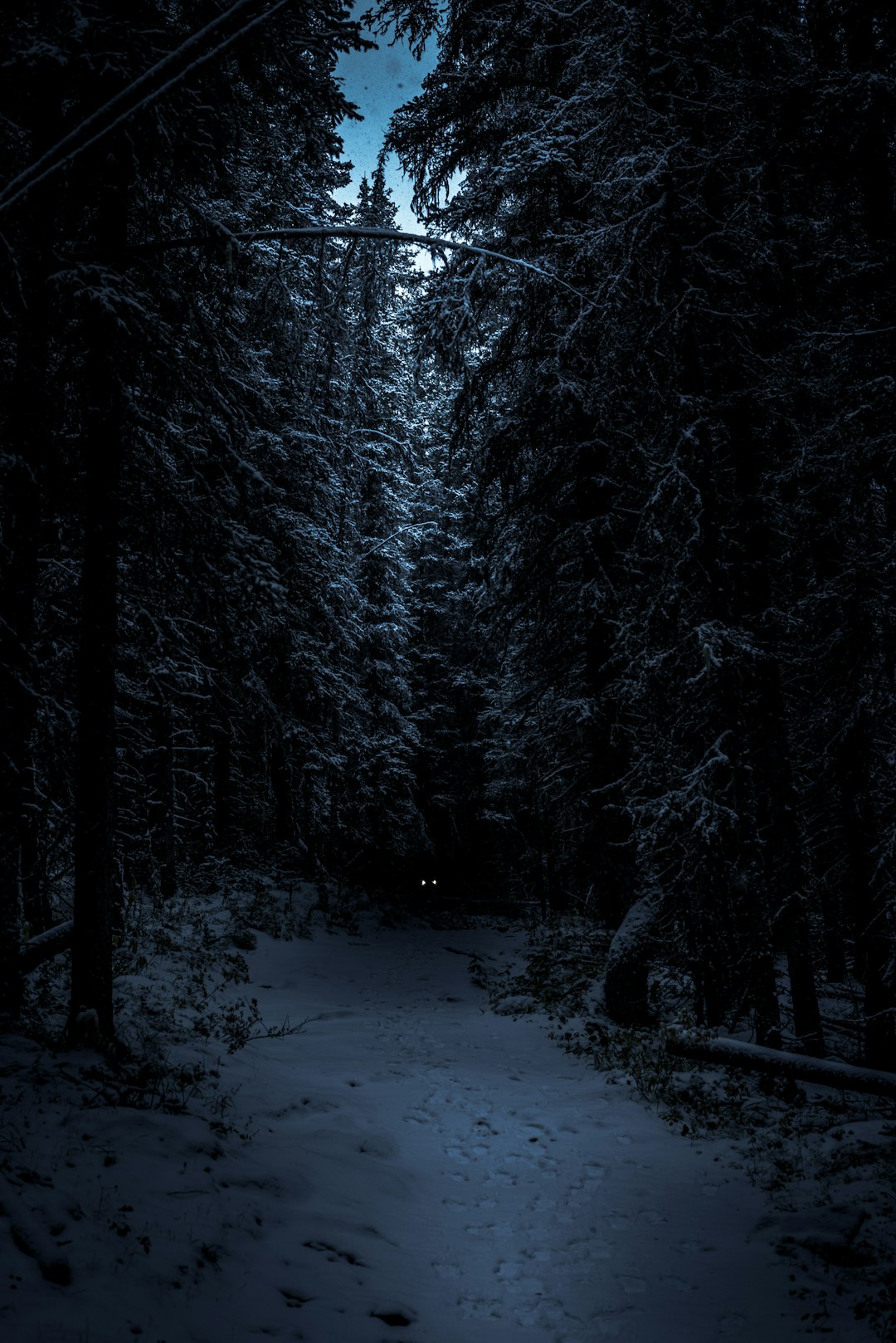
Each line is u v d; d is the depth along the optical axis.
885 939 10.09
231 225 10.15
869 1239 5.70
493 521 14.79
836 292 9.63
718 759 9.88
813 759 11.38
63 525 9.67
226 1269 5.07
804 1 9.49
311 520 17.31
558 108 10.97
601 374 12.18
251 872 22.22
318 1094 9.02
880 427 8.91
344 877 25.47
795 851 10.48
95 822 8.40
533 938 21.66
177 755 21.47
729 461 11.42
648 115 10.16
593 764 13.69
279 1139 7.35
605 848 13.52
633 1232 6.30
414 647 31.05
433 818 31.22
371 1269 5.54
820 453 9.38
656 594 10.93
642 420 11.84
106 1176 5.68
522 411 13.60
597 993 14.18
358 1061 11.00
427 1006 15.91
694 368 10.71
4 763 7.93
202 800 23.30
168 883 18.42
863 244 9.48
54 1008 9.31
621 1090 9.69
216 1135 6.94
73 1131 6.18
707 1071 10.21
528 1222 6.51
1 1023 8.02
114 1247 4.88
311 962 17.95
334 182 10.66
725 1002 10.84
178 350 9.18
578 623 13.81
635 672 11.10
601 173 11.27
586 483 13.35
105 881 8.41
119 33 7.17
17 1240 4.61
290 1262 5.38
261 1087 8.77
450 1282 5.57
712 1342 4.85
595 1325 5.07
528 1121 8.82
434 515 30.83
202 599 10.03
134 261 8.96
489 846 32.66
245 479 9.38
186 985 12.88
